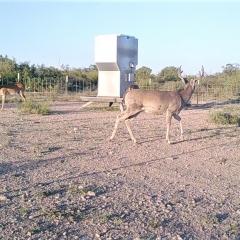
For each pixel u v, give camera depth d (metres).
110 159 11.35
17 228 6.57
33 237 6.26
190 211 7.53
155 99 13.70
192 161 11.41
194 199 8.17
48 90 41.84
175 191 8.66
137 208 7.59
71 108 26.39
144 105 13.77
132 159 11.44
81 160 11.14
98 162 10.97
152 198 8.16
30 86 42.38
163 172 10.17
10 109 25.25
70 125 17.80
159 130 16.66
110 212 7.33
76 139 14.21
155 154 12.16
